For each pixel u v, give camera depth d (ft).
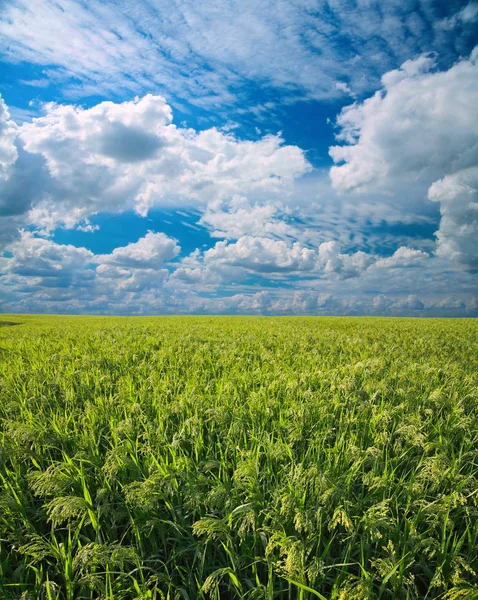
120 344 50.03
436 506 12.89
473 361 38.75
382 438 17.71
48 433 18.75
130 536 13.52
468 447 18.21
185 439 18.74
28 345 51.39
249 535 12.57
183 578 11.64
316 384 28.32
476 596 9.80
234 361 37.91
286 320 122.83
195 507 13.50
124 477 15.39
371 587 10.09
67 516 12.65
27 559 12.37
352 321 115.03
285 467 15.42
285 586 11.44
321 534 12.64
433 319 135.95
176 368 34.42
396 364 35.27
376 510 12.75
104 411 22.67
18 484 15.16
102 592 10.33
